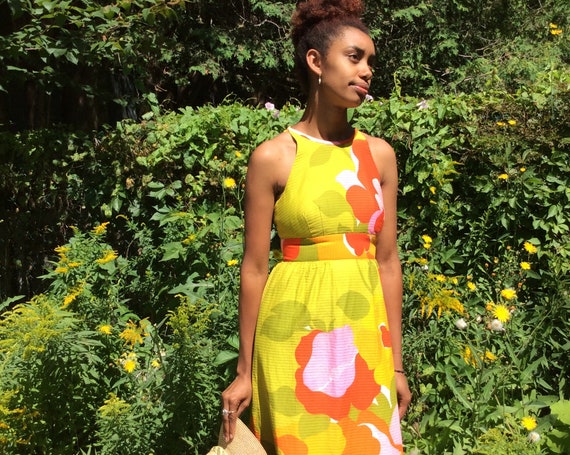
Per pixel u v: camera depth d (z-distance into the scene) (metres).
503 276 3.85
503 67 10.41
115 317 3.50
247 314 2.11
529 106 4.10
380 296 2.09
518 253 3.99
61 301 3.60
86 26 4.78
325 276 2.02
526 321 3.66
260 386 2.09
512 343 3.42
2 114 6.46
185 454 2.88
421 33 11.14
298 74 2.19
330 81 2.05
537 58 10.72
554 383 3.54
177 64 9.80
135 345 3.29
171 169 4.30
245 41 9.87
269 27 10.34
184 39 9.78
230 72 10.34
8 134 4.64
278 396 2.02
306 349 2.01
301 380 2.01
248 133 4.22
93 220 4.63
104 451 2.83
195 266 4.02
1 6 5.63
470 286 3.67
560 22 11.66
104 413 2.81
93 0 5.23
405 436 3.07
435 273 3.91
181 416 2.85
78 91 6.34
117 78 7.54
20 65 5.29
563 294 3.44
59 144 4.59
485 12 11.50
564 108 4.03
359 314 2.02
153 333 3.18
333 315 2.01
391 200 2.21
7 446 2.86
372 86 11.10
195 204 4.23
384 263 2.23
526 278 3.98
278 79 10.70
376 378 2.03
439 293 3.21
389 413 2.05
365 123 4.11
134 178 4.38
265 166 2.05
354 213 2.03
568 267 3.70
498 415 3.03
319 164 2.05
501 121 4.16
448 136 4.11
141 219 4.44
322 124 2.10
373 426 2.01
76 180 4.53
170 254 3.95
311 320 2.01
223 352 2.87
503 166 4.04
